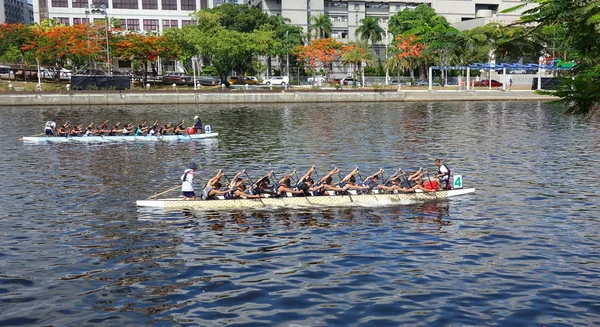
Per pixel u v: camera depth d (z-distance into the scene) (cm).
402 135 4262
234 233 1795
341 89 8338
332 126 4900
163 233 1794
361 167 2964
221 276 1437
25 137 4069
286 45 10231
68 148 3738
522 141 3881
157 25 11738
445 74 9794
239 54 8788
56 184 2533
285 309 1237
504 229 1820
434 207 2098
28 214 2014
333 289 1347
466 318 1187
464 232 1794
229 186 2158
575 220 1912
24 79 8475
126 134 4212
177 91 7712
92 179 2658
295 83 10112
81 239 1734
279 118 5662
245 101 7738
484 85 9638
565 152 3369
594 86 525
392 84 9912
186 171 2155
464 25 9381
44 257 1575
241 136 4278
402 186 2217
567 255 1573
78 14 11300
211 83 9238
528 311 1218
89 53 7619
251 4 13625
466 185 2462
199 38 8275
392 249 1636
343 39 12456
